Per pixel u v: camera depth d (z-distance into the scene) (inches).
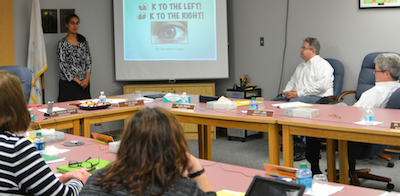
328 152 108.6
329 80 170.1
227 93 200.1
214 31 206.1
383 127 83.8
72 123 115.6
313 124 90.5
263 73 204.5
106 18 209.6
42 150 75.6
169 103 138.3
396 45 166.6
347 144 105.4
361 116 99.3
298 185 41.9
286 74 196.9
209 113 113.2
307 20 187.6
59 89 195.2
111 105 136.5
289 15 192.7
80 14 206.4
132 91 199.8
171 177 34.2
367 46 172.9
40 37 193.5
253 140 188.7
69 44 193.2
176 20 206.2
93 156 72.6
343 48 178.9
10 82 47.8
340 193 51.9
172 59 208.1
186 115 118.0
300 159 149.0
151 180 33.7
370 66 160.4
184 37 207.0
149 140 34.4
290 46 194.1
